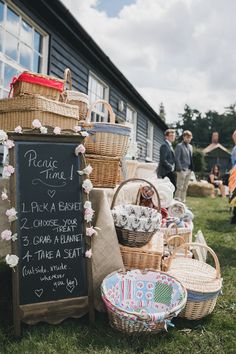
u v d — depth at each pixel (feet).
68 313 7.26
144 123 47.16
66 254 7.36
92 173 9.38
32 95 8.01
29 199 7.13
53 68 20.40
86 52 24.61
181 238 10.01
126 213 9.09
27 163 7.19
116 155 9.53
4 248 8.18
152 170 13.70
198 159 96.84
